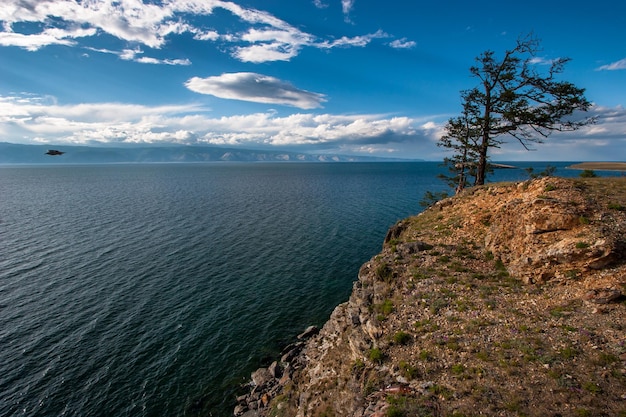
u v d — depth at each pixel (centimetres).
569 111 3219
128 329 3409
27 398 2562
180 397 2664
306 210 9162
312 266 5038
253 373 2886
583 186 2206
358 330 1927
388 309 1820
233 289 4297
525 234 1941
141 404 2578
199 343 3256
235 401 2644
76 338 3238
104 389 2680
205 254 5481
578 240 1675
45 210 9075
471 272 1986
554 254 1714
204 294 4156
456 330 1544
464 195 3134
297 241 6191
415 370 1386
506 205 2197
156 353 3097
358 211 8856
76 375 2794
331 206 9756
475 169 4412
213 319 3644
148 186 16238
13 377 2742
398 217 7988
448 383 1268
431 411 1163
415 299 1847
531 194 2275
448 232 2588
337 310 2894
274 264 5100
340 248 5800
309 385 2089
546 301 1586
